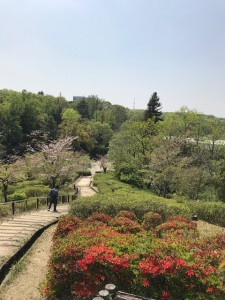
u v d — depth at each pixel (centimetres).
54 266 580
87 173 5034
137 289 527
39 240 1014
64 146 3164
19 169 2656
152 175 3038
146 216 1032
